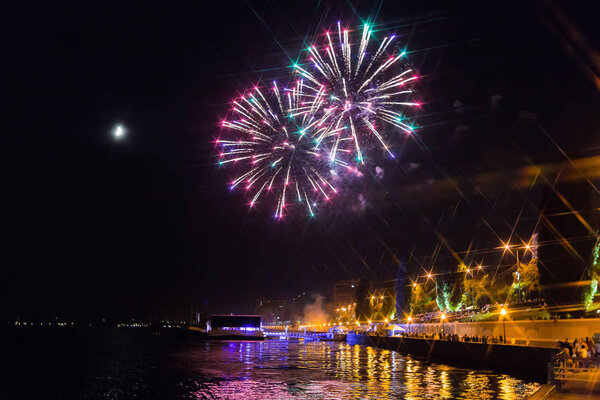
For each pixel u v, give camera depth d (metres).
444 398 38.91
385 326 132.50
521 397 38.50
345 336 152.75
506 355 52.69
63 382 57.66
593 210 63.75
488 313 81.12
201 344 146.38
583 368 28.55
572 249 63.72
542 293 66.12
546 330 57.25
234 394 43.75
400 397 40.00
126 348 131.62
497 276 98.25
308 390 45.16
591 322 51.56
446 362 69.88
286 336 192.62
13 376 64.94
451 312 105.19
